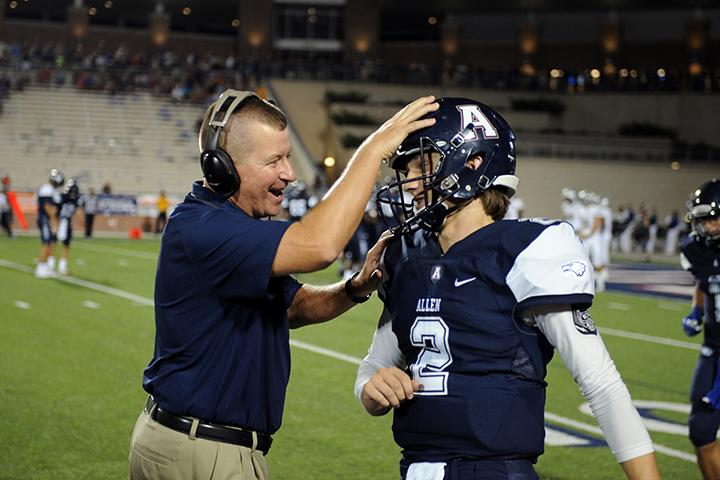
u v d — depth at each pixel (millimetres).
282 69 39219
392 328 2680
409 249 2688
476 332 2463
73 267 17094
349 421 6387
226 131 2520
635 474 2363
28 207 28828
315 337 10016
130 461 2678
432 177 2551
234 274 2432
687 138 39219
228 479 2520
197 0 46750
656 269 22891
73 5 46812
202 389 2520
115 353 8602
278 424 2668
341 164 35406
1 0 46000
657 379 8242
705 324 4930
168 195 32688
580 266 2400
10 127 33844
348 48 45812
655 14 45250
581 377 2395
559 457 5684
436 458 2502
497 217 2646
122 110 35812
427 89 39531
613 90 40094
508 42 46969
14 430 5875
